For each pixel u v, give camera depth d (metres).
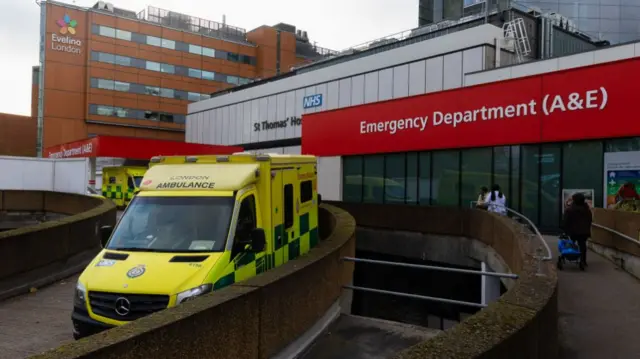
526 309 4.05
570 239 10.64
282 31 95.00
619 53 20.34
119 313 5.89
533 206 18.95
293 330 5.99
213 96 61.72
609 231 11.54
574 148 17.84
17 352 6.57
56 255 11.03
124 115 79.75
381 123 25.25
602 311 7.41
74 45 76.31
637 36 63.38
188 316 4.15
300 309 6.21
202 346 4.30
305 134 30.33
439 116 22.33
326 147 28.62
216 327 4.48
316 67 45.00
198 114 58.62
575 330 6.51
